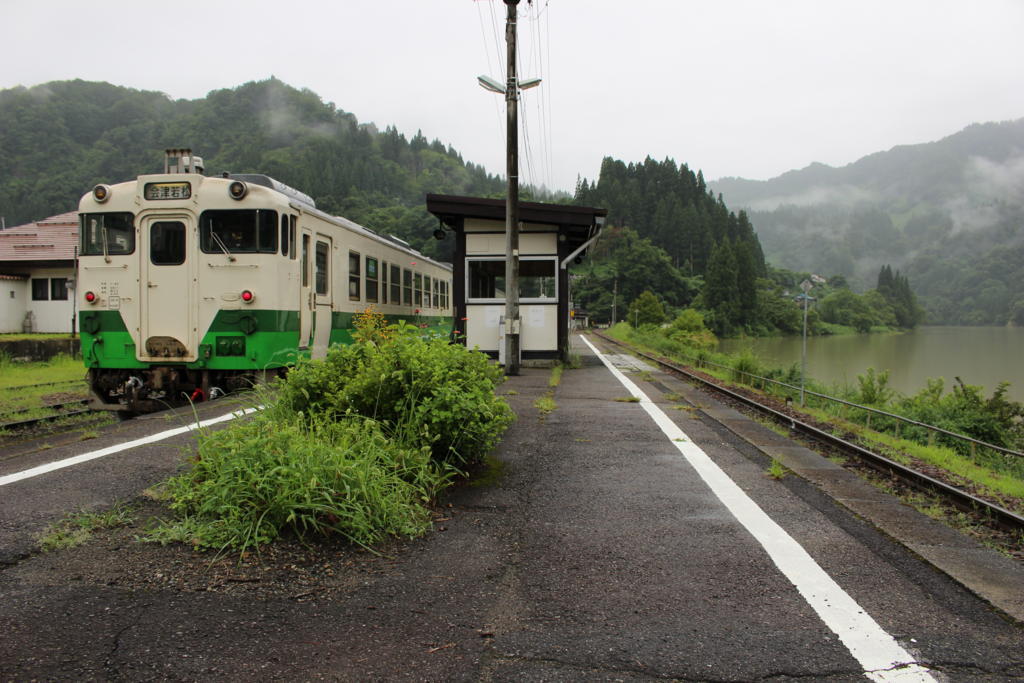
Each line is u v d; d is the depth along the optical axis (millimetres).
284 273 10422
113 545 3982
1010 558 4273
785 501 5516
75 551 3887
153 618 3154
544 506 5180
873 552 4328
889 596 3615
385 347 5957
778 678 2762
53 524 4277
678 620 3281
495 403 6156
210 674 2701
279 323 10305
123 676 2666
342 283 13203
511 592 3584
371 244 15148
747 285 122062
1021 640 3143
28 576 3549
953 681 2762
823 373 46219
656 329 58719
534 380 14562
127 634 3000
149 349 10219
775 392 17062
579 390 13266
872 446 8953
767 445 8266
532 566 3957
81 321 10312
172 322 10219
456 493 5477
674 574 3869
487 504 5191
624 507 5199
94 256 10320
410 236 86938
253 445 4355
